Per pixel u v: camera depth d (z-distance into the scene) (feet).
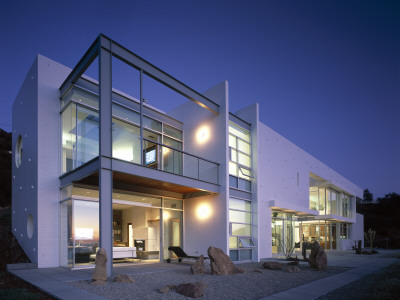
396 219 136.98
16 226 41.11
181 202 43.45
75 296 19.45
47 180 33.78
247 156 46.80
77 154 33.14
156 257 40.24
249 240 44.01
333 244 85.05
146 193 38.19
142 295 20.29
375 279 28.04
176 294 20.89
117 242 49.08
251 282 25.94
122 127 39.11
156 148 42.63
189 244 41.86
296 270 32.76
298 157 66.23
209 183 39.01
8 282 24.48
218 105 42.22
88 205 32.40
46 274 27.20
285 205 51.88
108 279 25.05
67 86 34.37
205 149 42.98
